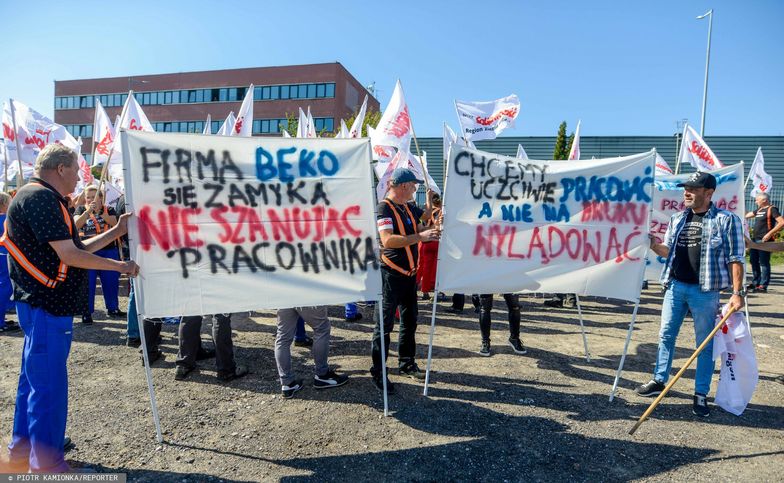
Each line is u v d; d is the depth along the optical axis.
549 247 4.29
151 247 3.38
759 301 9.09
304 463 3.05
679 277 4.04
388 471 2.98
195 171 3.50
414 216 4.68
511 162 4.28
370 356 5.27
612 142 27.08
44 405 2.65
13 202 2.64
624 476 2.97
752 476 2.99
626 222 4.27
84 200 6.78
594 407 3.99
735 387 3.87
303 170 3.73
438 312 7.70
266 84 47.22
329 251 3.76
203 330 6.23
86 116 52.22
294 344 5.63
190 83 49.56
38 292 2.63
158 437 3.30
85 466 2.95
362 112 9.47
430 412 3.83
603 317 7.52
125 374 4.56
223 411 3.80
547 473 2.99
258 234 3.63
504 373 4.77
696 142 8.34
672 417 3.83
